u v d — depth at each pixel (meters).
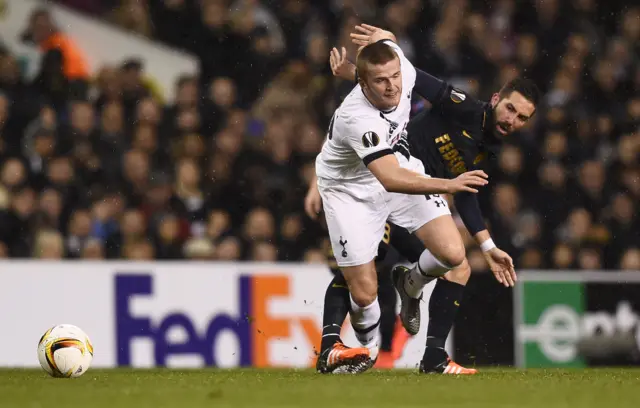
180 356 26.55
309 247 33.09
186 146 33.28
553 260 35.38
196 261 28.47
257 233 32.12
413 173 16.45
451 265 18.78
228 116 34.84
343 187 18.59
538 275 28.30
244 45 37.88
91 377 17.33
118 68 35.69
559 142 38.03
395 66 16.38
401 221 18.91
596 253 35.72
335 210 18.64
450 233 18.70
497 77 39.12
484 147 19.45
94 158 31.86
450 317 19.58
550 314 28.30
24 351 25.48
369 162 16.78
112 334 26.11
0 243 29.44
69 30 36.81
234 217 33.22
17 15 36.00
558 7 42.28
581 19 42.44
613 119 40.31
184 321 26.67
